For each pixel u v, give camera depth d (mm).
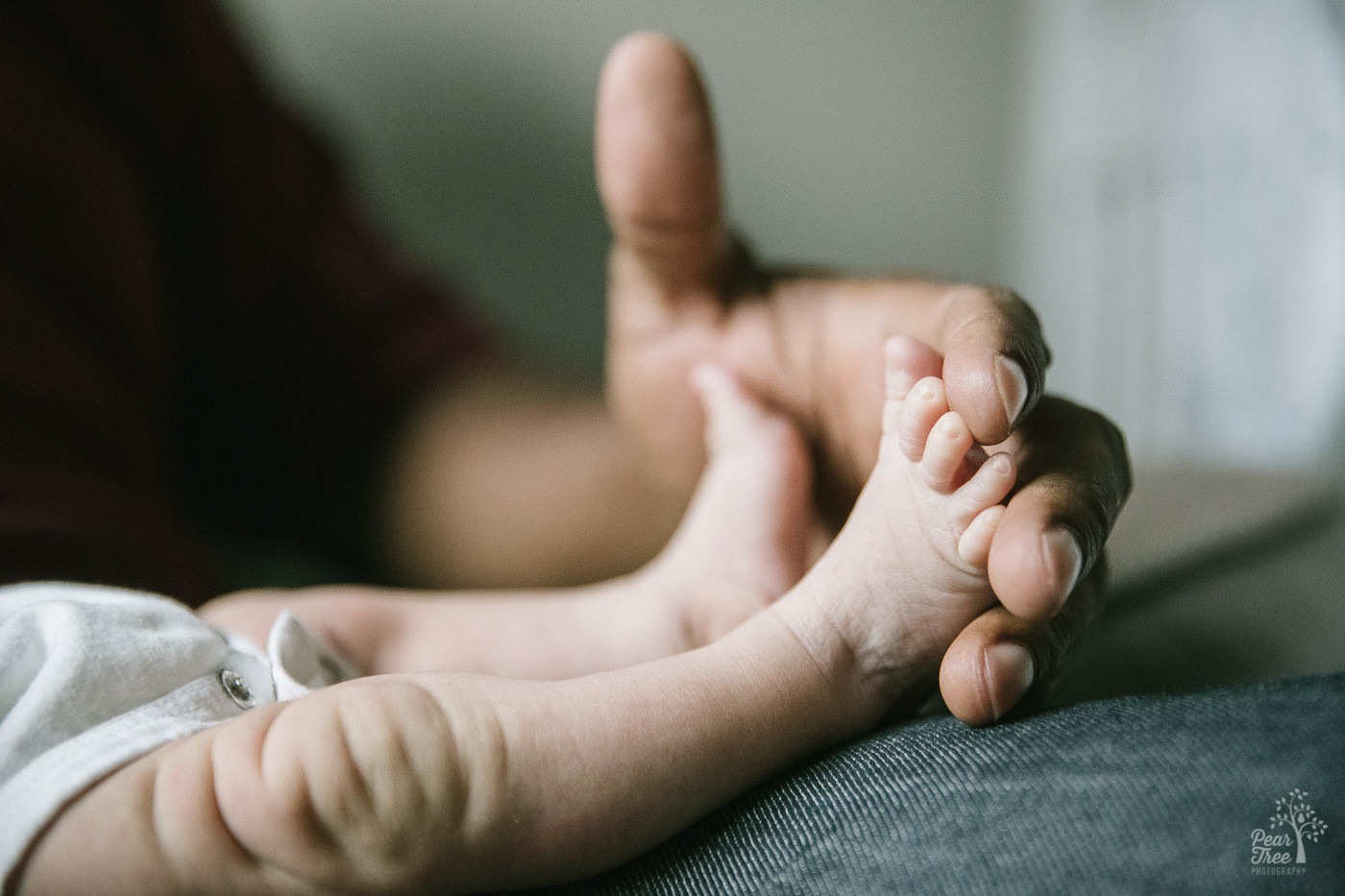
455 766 301
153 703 349
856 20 1351
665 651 503
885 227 1409
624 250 559
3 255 701
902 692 377
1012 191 1392
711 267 551
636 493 716
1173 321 1088
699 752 324
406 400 956
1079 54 1209
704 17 1336
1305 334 983
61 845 300
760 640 361
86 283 756
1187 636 551
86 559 581
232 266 975
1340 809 247
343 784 293
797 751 349
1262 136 1019
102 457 697
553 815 306
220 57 1005
